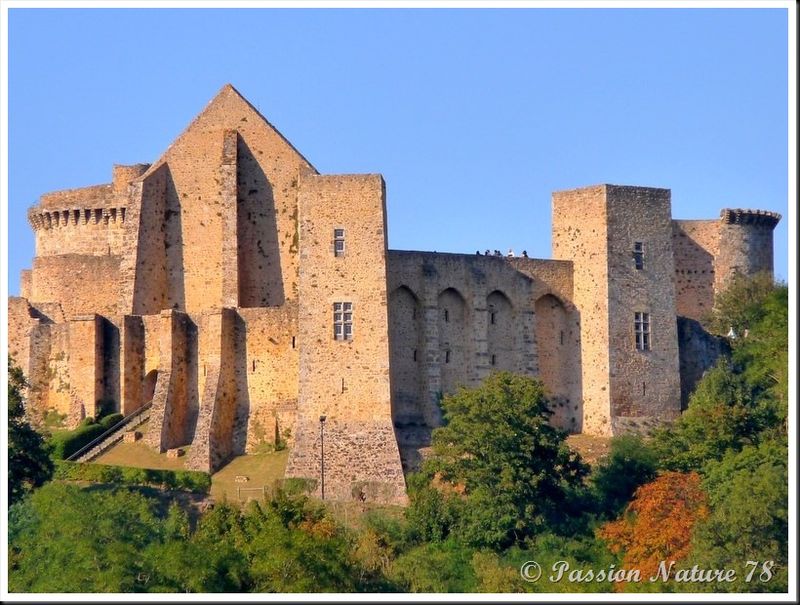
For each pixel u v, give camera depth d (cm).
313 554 13412
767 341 17388
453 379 17075
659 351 17438
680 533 14300
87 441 16588
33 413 17312
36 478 15400
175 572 13225
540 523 15012
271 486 15762
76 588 13075
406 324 16875
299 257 16338
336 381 16075
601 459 16212
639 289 17400
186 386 16862
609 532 14812
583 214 17575
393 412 16550
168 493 15600
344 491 15738
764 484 14162
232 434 16588
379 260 16200
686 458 15775
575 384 17475
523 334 17375
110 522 13925
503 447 15250
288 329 16662
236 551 13588
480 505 14912
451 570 14288
